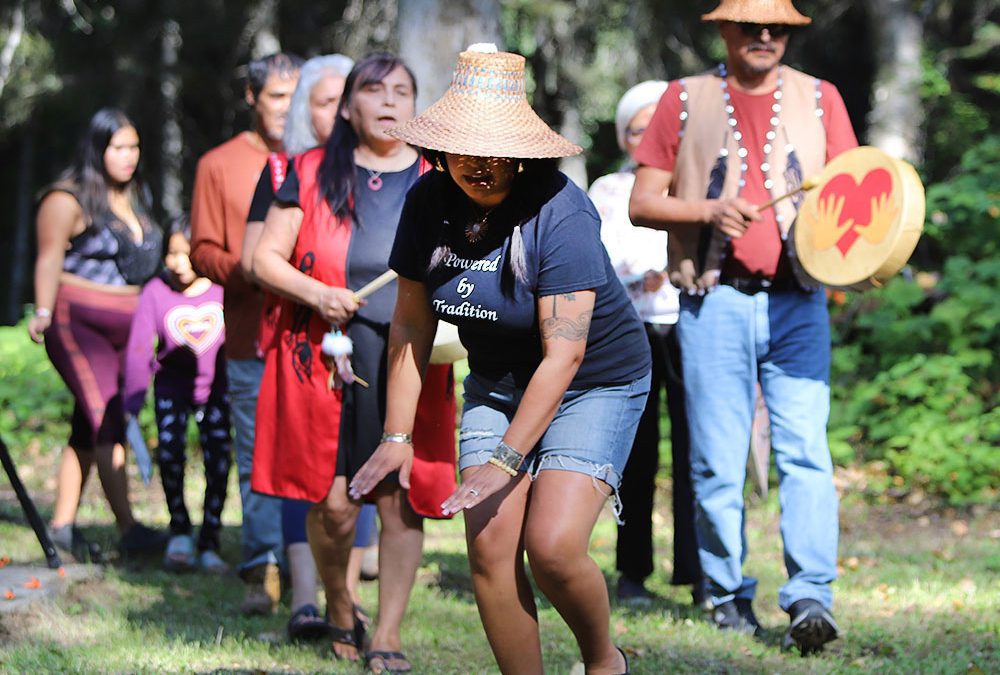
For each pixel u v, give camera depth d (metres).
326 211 7.54
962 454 14.53
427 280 5.91
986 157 18.78
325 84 8.76
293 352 7.52
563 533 5.74
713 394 8.28
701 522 8.47
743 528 8.67
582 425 5.96
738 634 8.34
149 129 34.00
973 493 14.27
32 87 31.66
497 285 5.73
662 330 9.37
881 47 29.98
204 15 33.16
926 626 8.65
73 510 10.82
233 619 8.81
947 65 32.81
